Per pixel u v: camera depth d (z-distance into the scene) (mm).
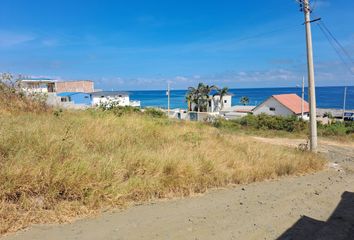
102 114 10492
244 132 23688
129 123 9492
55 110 10383
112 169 5078
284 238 3895
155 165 5719
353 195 6227
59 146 5465
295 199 5562
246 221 4316
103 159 5387
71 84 62000
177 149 7270
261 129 27859
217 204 4918
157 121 11953
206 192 5531
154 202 4781
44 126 6805
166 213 4359
